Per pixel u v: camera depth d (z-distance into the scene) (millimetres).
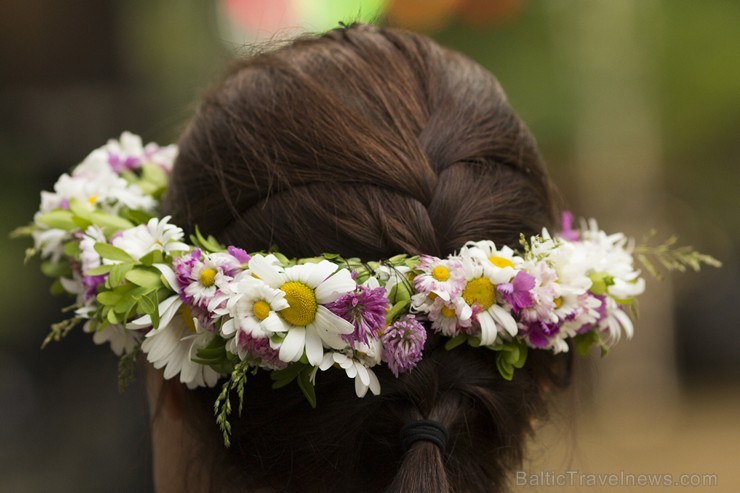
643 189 10148
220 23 8289
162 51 8297
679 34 9867
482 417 1848
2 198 7570
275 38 2246
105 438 6309
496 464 1867
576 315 1845
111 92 8000
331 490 1834
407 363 1710
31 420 6816
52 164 7691
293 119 1893
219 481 1906
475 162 1943
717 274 12594
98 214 2121
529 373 1943
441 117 1952
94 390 6664
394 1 8719
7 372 7074
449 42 9586
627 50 9742
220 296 1725
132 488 6090
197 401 1930
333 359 1718
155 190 2355
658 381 10125
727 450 8930
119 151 2514
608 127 9844
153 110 7996
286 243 1838
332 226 1824
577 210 10273
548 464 2547
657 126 10242
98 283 1944
